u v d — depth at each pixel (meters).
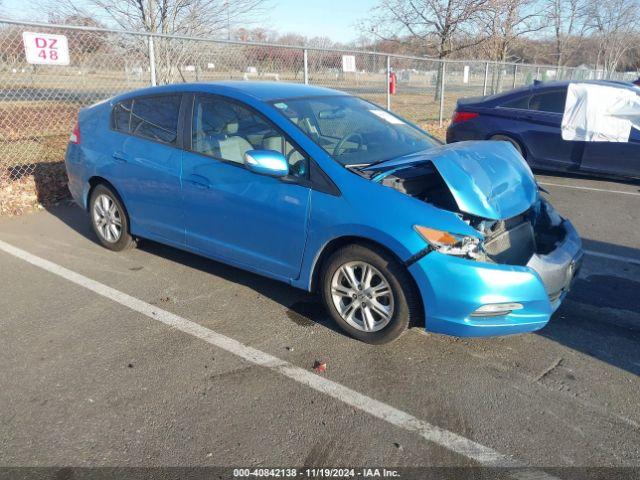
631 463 2.56
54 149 9.05
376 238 3.29
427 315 3.27
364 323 3.53
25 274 4.66
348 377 3.22
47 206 6.74
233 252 4.11
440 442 2.69
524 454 2.61
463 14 18.66
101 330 3.73
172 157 4.36
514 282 3.17
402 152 4.07
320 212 3.50
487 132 9.03
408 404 2.98
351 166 3.60
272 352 3.48
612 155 8.11
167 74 9.11
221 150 4.08
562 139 8.37
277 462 2.55
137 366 3.30
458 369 3.32
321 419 2.85
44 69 8.05
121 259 5.04
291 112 3.96
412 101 17.19
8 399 2.97
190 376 3.21
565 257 3.51
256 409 2.92
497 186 3.50
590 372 3.31
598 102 8.06
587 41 29.92
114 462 2.53
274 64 10.12
